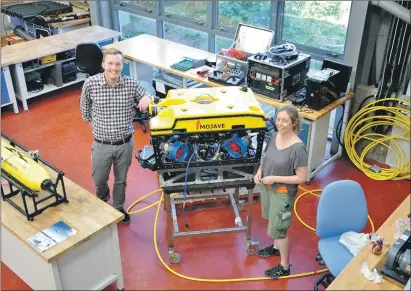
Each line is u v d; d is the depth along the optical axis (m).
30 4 6.63
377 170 4.59
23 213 3.01
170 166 3.18
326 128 4.43
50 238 2.81
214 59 5.09
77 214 3.04
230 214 4.00
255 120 3.04
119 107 3.39
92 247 2.97
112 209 3.10
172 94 3.27
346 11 4.62
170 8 6.21
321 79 4.02
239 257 3.55
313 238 3.76
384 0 4.05
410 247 2.59
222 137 3.13
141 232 3.83
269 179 2.99
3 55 5.48
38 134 5.26
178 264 3.50
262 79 4.25
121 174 3.71
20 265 3.10
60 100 6.05
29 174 3.00
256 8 5.37
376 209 4.13
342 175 4.62
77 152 4.93
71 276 2.92
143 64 5.46
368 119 4.57
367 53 4.54
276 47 4.38
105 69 3.25
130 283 3.34
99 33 6.20
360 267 2.63
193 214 4.01
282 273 3.35
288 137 2.96
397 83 4.50
